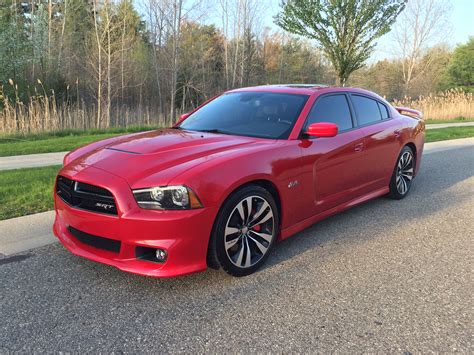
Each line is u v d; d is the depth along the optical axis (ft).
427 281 11.06
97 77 78.54
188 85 91.30
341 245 13.41
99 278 10.73
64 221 10.89
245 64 111.34
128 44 85.25
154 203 9.34
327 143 13.42
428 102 78.48
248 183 10.85
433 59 147.95
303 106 13.47
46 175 20.83
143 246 9.46
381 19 50.21
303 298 10.00
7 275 10.75
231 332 8.57
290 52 149.07
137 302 9.64
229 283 10.66
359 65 53.42
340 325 8.91
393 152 17.43
